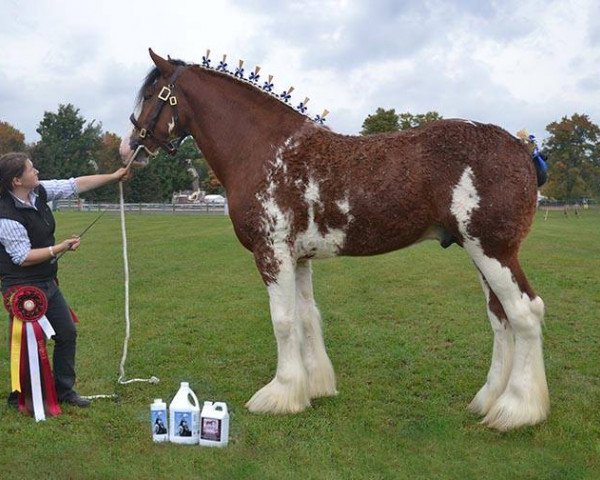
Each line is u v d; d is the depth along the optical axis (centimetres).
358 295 780
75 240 394
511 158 343
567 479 304
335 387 439
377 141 368
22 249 379
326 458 330
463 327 609
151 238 1611
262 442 351
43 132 5125
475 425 371
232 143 397
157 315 702
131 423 381
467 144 345
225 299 787
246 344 573
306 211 370
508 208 338
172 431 352
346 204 360
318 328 431
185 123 422
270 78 400
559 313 653
